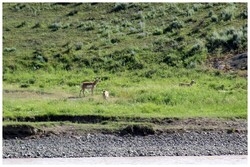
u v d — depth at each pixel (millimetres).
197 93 125125
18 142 87875
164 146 87438
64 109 103688
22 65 171500
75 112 102062
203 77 155000
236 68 157875
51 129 92250
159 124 97312
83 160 78875
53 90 142125
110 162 77438
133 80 156625
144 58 172250
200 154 82750
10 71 167125
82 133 91812
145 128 92625
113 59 173375
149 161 78000
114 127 93688
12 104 112875
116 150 84500
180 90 127375
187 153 83125
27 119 98438
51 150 84188
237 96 124625
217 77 153875
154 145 88062
